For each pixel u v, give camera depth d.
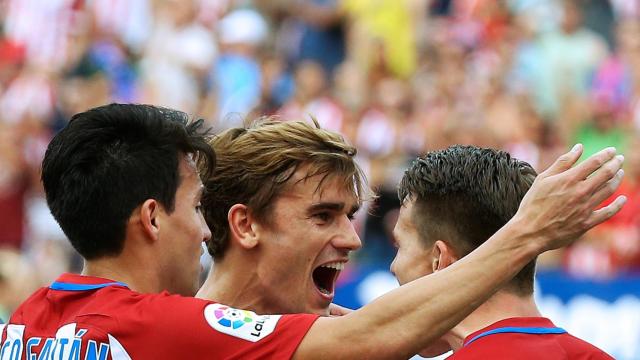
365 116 23.36
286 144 8.27
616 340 16.81
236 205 8.31
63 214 7.09
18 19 27.45
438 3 26.39
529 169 7.48
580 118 22.56
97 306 6.88
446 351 8.03
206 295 8.52
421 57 25.22
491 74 23.45
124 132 7.11
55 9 27.25
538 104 23.17
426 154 7.81
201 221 7.57
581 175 6.30
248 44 25.48
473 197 7.37
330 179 8.29
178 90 25.64
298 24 26.86
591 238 18.80
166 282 7.22
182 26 26.44
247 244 8.33
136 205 7.05
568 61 23.81
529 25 24.52
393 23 25.27
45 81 25.84
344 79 24.59
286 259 8.31
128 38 27.06
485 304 7.22
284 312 8.45
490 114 22.42
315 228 8.32
